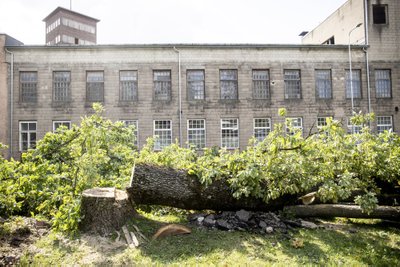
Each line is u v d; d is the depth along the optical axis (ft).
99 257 17.15
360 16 78.79
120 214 19.95
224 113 70.23
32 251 17.42
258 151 22.68
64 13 166.09
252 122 70.74
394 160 22.13
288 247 18.72
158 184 20.76
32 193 23.32
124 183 25.12
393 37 75.87
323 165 21.81
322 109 72.43
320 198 21.93
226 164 22.17
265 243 18.99
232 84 71.92
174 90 69.67
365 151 22.68
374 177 23.50
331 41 99.09
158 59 70.03
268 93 72.59
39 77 67.97
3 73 66.80
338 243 19.52
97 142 26.30
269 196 20.85
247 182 21.16
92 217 19.62
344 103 73.05
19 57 67.82
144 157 24.50
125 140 34.83
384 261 17.74
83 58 68.90
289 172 21.39
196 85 71.15
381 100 73.87
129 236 19.01
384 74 75.51
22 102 67.31
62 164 27.43
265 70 72.90
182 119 69.21
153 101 69.10
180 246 18.40
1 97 66.23
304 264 16.98
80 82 68.49
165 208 23.89
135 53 69.67
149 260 16.98
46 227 20.52
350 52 74.08
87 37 175.73
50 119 67.56
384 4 76.43
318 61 73.36
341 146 22.50
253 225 21.22
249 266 16.53
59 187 23.52
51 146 28.66
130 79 70.13
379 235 21.20
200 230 20.42
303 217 23.21
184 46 69.97
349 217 22.77
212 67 70.79
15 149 66.28
